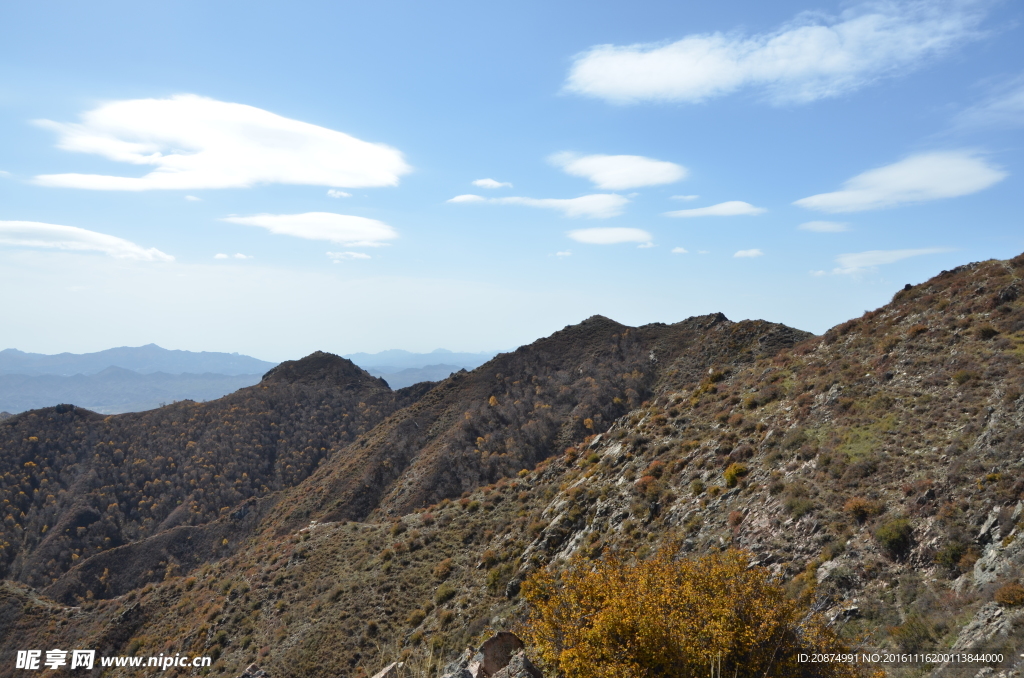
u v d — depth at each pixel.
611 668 8.94
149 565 94.75
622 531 26.77
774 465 24.33
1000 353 24.25
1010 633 10.42
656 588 9.98
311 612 37.00
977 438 18.52
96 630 51.81
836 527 18.23
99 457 130.50
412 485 85.56
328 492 93.69
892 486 18.83
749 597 9.73
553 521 32.25
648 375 98.75
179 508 118.50
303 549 48.28
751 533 20.72
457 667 11.74
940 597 13.53
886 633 13.19
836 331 38.78
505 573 30.55
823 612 15.24
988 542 14.31
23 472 123.00
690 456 30.41
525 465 84.06
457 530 41.28
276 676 31.03
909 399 24.22
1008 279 31.75
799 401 29.25
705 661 8.76
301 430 147.25
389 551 41.03
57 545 106.94
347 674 29.30
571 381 105.62
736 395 37.03
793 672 9.10
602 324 125.56
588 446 45.25
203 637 40.78
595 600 10.32
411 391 167.25
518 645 12.03
